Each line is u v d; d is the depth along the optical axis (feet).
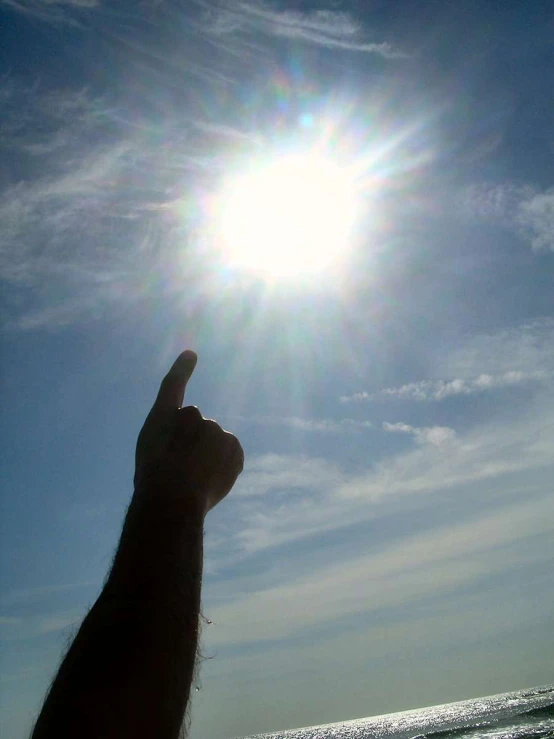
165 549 1.62
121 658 1.36
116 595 1.51
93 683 1.31
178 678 1.38
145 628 1.42
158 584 1.53
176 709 1.34
